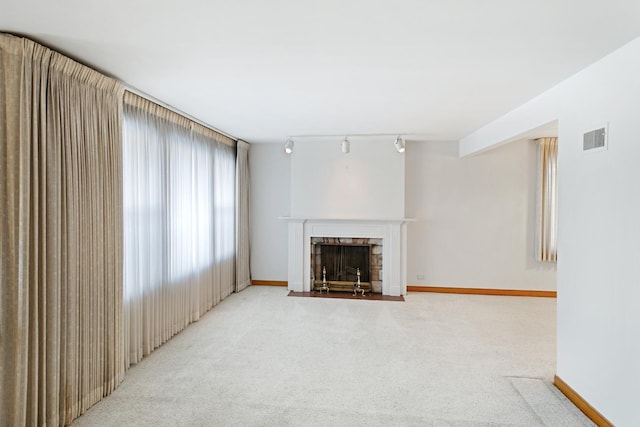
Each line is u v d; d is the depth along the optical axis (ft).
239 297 19.67
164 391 9.98
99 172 9.44
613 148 8.16
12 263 7.17
